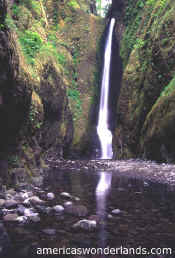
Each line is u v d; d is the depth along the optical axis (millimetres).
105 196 6227
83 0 43781
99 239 3201
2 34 5301
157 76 18266
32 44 15523
